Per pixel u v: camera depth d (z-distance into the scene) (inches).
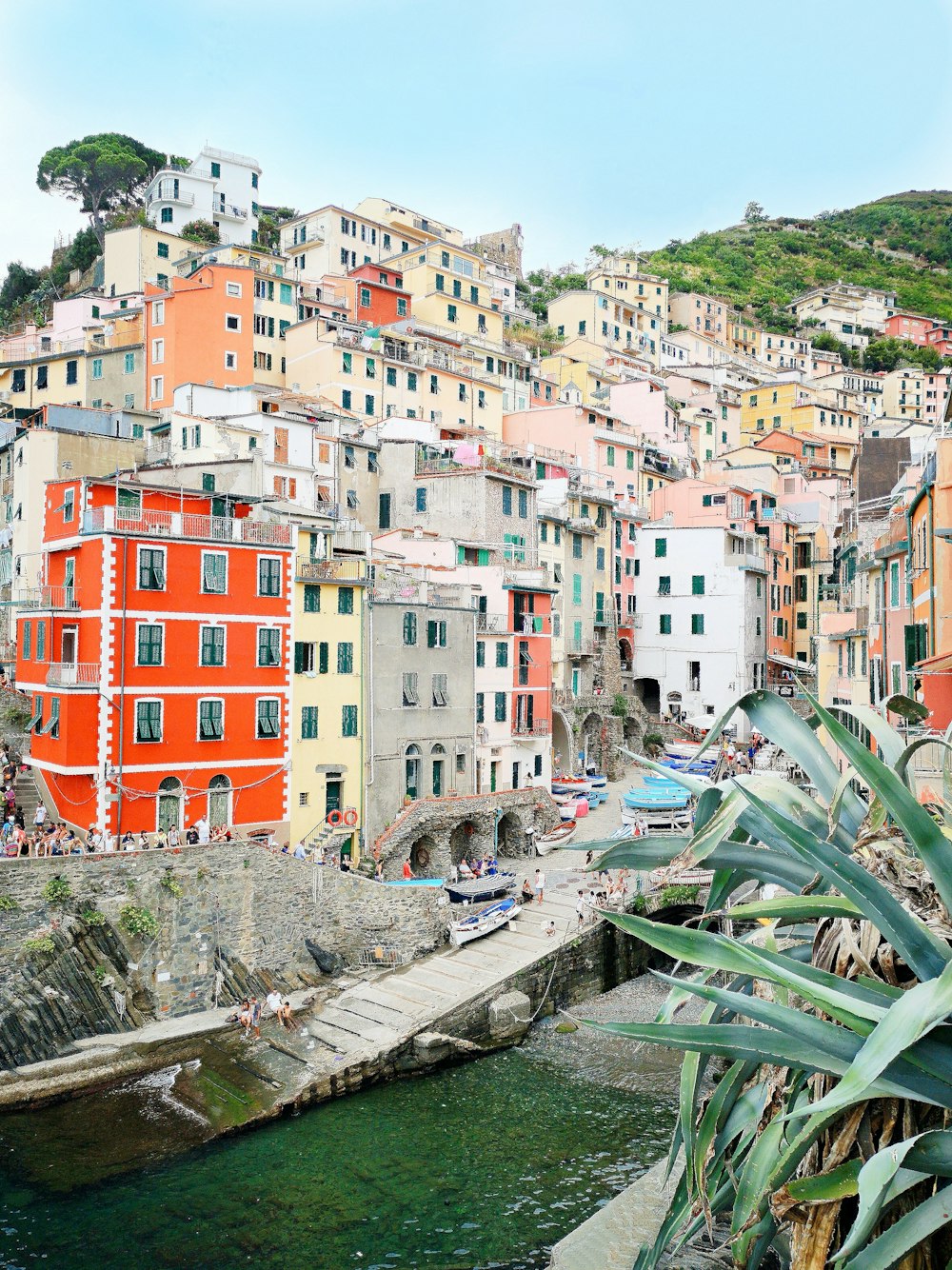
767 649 3491.6
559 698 2647.6
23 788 1811.0
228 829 1669.5
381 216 5142.7
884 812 559.5
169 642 1672.0
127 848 1509.6
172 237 4151.1
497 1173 1134.4
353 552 2159.2
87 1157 1135.0
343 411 3117.6
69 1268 949.2
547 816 2213.3
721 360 6264.8
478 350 3924.7
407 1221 1037.8
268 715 1795.0
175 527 1685.5
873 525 2300.7
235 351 3280.0
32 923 1371.8
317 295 3811.5
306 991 1541.6
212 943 1509.6
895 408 6402.6
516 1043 1504.7
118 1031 1398.9
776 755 2391.7
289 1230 1018.7
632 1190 949.8
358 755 1927.9
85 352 3363.7
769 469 4188.0
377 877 1792.6
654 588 3314.5
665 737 3048.7
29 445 2428.6
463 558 2487.7
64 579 1721.2
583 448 3516.2
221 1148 1171.3
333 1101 1301.7
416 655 2057.1
